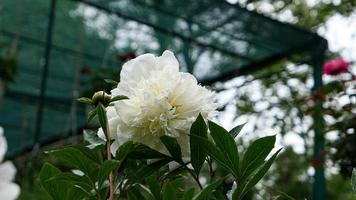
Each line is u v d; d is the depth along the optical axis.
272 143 0.90
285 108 5.71
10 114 6.61
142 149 0.97
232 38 4.96
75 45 5.34
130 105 0.94
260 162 0.92
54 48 5.38
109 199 0.95
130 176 0.98
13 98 6.22
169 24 4.88
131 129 0.95
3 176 0.59
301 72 6.14
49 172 0.94
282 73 6.10
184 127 0.95
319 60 4.84
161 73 0.96
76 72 5.64
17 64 5.59
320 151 3.90
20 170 5.64
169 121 0.94
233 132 1.00
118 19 4.86
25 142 6.94
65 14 4.89
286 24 4.70
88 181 0.93
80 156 0.92
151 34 5.05
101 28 5.04
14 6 4.84
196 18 4.71
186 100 0.96
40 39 5.27
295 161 8.01
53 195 0.94
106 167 0.90
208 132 0.97
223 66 5.44
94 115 0.98
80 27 5.05
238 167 0.92
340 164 3.61
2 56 5.49
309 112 4.00
